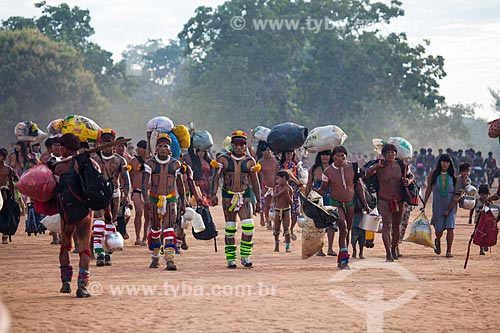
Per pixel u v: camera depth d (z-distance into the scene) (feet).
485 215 70.54
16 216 66.13
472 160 270.05
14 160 114.52
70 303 47.62
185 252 80.53
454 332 39.63
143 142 86.12
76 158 51.08
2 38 456.86
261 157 104.37
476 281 57.26
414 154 291.58
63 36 540.11
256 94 419.95
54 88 449.89
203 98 428.15
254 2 424.46
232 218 67.67
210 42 445.78
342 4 422.82
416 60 421.18
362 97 422.41
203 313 44.24
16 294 51.44
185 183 78.13
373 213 74.84
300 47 426.51
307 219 71.41
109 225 68.54
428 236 79.56
